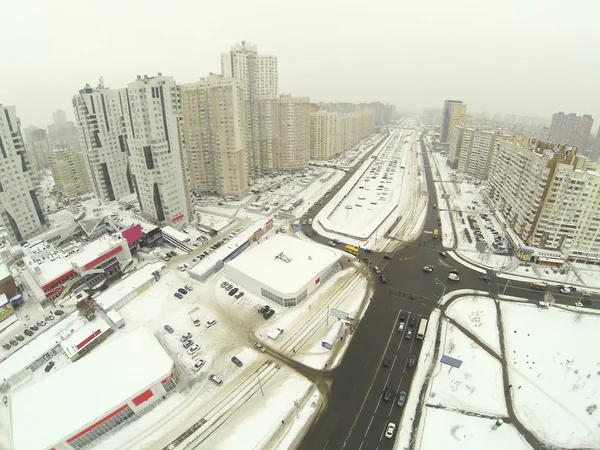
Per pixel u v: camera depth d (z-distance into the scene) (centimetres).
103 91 15750
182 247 12781
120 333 8550
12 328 9019
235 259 10806
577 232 11256
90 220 14238
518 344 7950
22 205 13125
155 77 12244
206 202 17575
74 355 7856
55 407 6053
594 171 11250
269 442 5881
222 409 6512
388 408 6425
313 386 6944
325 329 8506
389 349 7825
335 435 5959
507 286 10162
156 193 13362
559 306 9275
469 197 18600
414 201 18000
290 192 19475
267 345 8050
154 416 6412
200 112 17062
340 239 13475
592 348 7856
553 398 6619
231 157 17162
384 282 10412
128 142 13175
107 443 5981
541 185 11262
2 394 7181
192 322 8856
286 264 10469
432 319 8762
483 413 6322
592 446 5744
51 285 9806
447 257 11919
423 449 5706
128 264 11625
